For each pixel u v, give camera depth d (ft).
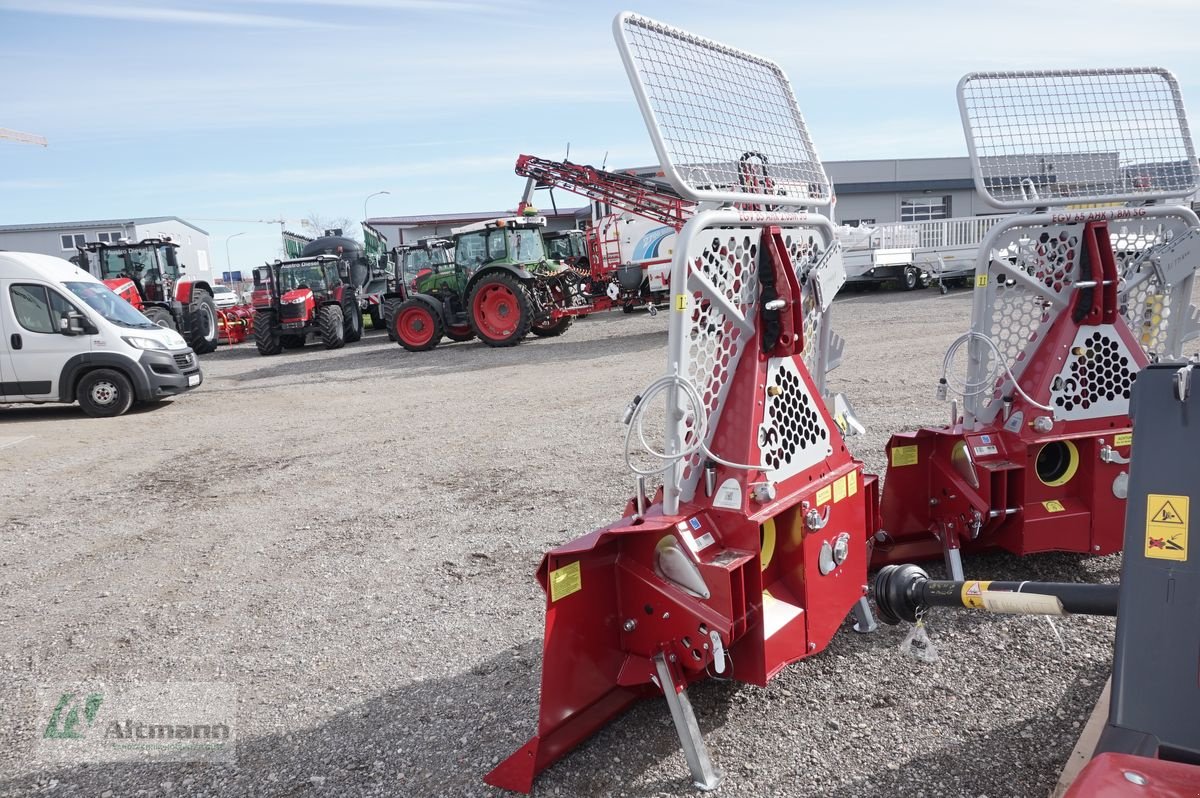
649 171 58.85
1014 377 12.34
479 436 27.02
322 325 62.03
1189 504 5.57
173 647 12.88
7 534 19.66
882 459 19.70
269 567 16.21
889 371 31.96
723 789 8.23
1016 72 12.25
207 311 66.64
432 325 54.80
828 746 8.84
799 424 9.73
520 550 16.01
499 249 53.26
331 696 10.97
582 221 91.25
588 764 8.82
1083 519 12.10
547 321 54.95
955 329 43.45
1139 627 5.52
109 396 36.35
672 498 8.63
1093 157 12.62
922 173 119.85
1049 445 12.41
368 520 18.78
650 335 53.67
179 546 17.93
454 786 8.74
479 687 10.86
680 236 8.07
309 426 31.40
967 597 6.84
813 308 10.32
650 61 8.40
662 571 8.48
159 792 9.15
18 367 35.91
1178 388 5.81
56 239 144.66
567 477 20.94
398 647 12.26
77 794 9.23
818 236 10.73
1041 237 11.98
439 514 18.79
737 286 8.95
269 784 9.12
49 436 32.68
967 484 12.19
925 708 9.43
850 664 10.55
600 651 8.57
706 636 8.06
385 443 27.14
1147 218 12.58
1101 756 4.60
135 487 23.58
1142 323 12.86
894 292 73.10
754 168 9.86
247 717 10.59
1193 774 4.32
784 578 9.43
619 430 26.03
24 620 14.37
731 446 8.93
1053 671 10.00
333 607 13.98
